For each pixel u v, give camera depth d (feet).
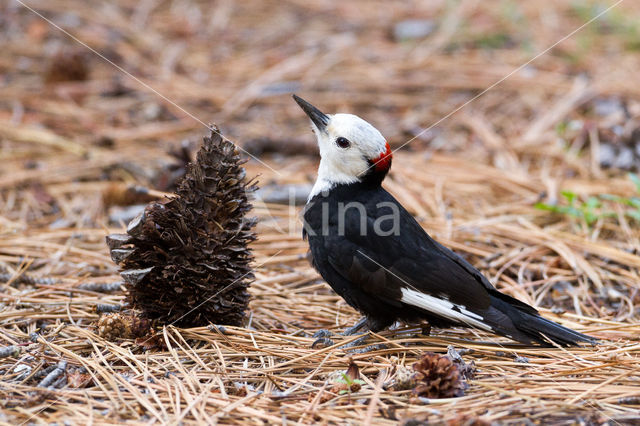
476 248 35.29
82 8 64.69
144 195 39.75
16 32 60.34
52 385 22.43
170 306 26.81
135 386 22.35
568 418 20.24
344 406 20.99
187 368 23.91
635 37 61.26
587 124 46.68
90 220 38.06
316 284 32.91
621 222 36.99
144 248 26.55
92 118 50.19
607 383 22.18
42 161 44.52
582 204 39.01
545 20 64.80
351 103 53.11
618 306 30.45
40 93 52.70
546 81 55.52
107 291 30.17
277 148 46.42
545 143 47.32
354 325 28.76
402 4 69.36
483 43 61.36
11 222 37.37
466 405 20.93
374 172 28.09
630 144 44.65
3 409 20.80
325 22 66.18
